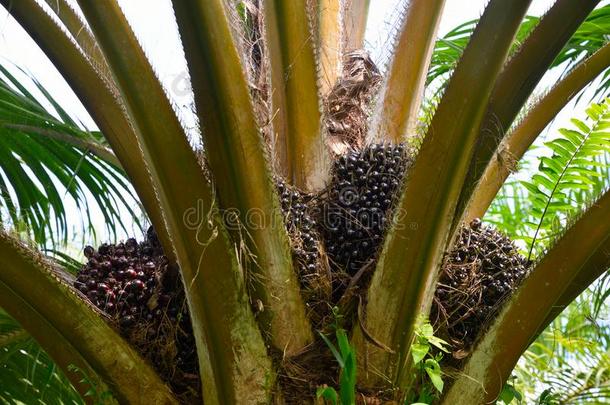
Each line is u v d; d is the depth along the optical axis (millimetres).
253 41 3074
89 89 2465
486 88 2084
